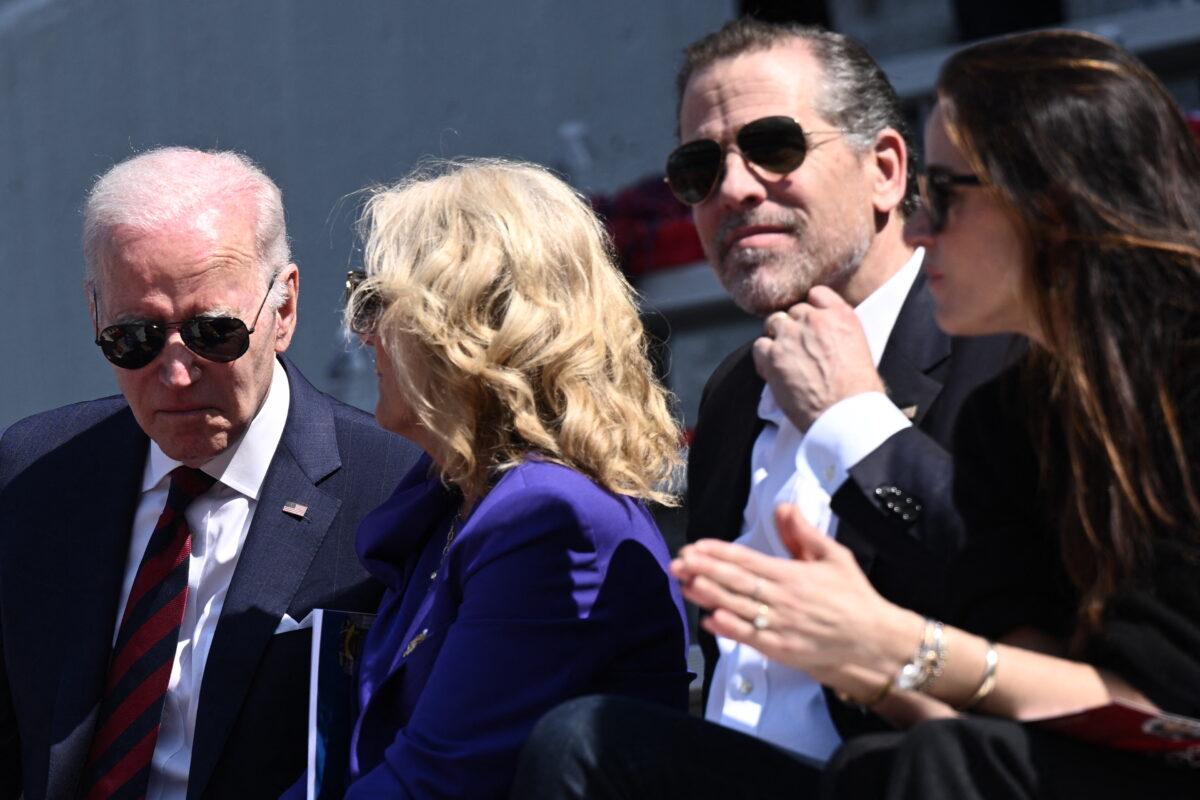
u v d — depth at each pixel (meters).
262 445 11.38
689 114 9.78
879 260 9.69
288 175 32.53
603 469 9.33
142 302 10.70
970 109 7.18
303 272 31.92
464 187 9.74
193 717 10.95
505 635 8.83
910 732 6.69
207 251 10.77
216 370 10.84
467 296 9.34
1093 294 6.86
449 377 9.33
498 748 8.62
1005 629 7.19
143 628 11.02
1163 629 6.61
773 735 8.70
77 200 36.75
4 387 38.53
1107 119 7.00
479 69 29.36
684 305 21.64
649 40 26.64
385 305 9.59
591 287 9.74
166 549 11.20
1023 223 7.04
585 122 27.70
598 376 9.54
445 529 10.09
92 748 10.94
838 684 6.93
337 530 11.31
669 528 16.92
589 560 9.02
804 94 9.49
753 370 9.84
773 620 6.87
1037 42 7.27
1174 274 6.84
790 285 9.52
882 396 7.76
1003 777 6.51
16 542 11.58
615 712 7.57
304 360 31.67
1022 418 7.48
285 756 10.77
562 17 28.02
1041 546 7.29
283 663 10.84
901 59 23.09
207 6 34.03
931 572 7.39
